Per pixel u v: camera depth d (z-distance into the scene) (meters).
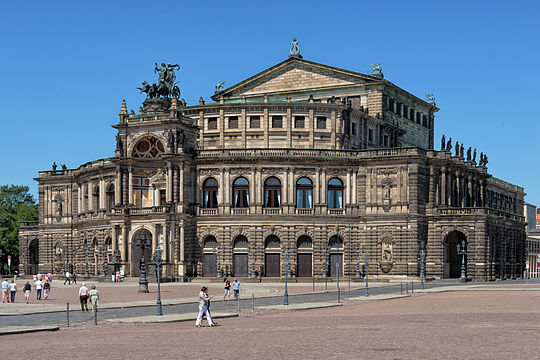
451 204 135.38
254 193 130.12
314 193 130.75
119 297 85.25
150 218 126.88
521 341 39.16
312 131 134.62
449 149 137.50
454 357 33.91
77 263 150.12
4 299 81.94
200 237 131.00
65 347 41.16
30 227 167.62
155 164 133.12
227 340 42.56
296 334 44.94
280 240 129.25
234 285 80.00
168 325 53.69
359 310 65.00
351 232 130.38
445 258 134.88
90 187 144.38
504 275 140.00
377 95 149.00
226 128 136.25
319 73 154.38
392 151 128.88
